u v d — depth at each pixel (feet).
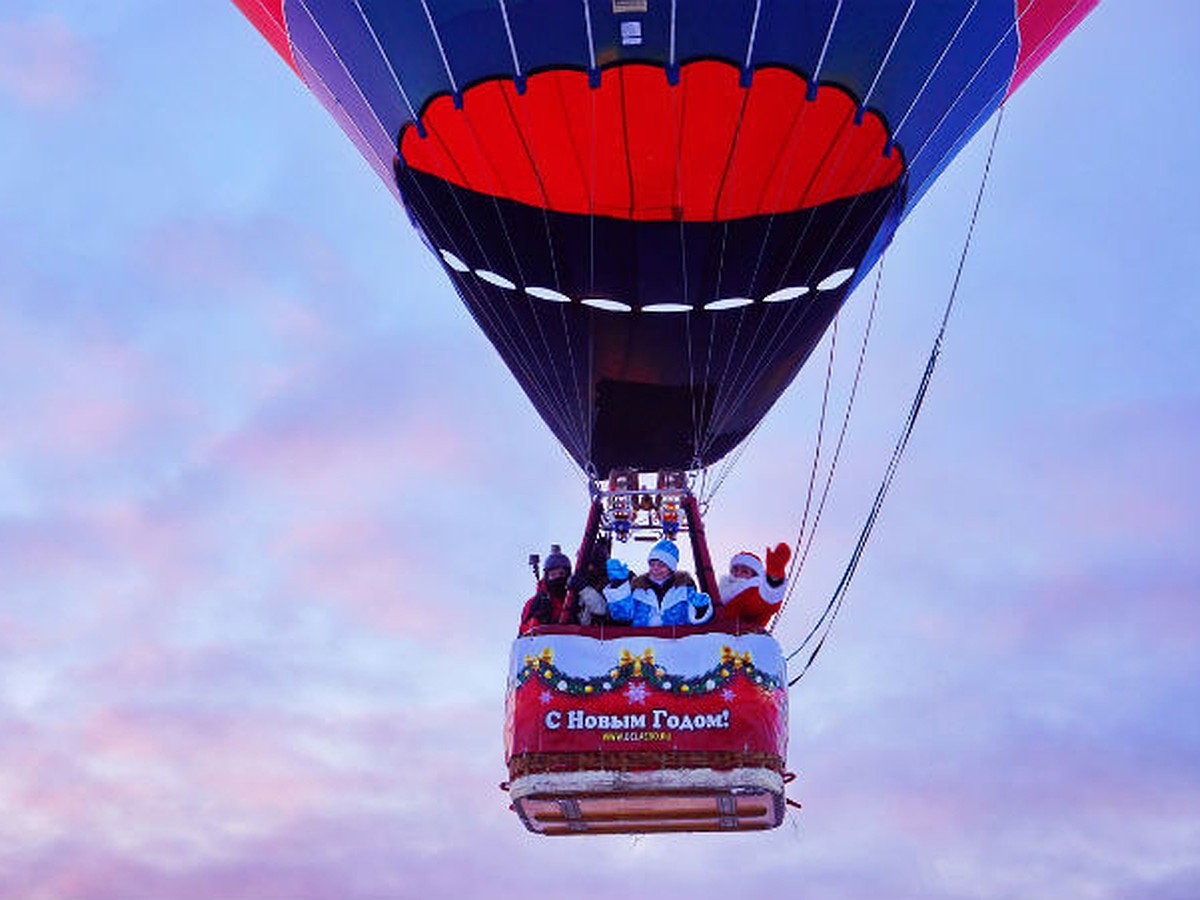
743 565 58.90
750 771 56.39
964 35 61.87
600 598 58.34
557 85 60.44
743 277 63.98
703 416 65.87
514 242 63.93
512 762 57.21
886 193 64.54
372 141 66.03
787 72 60.18
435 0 59.82
